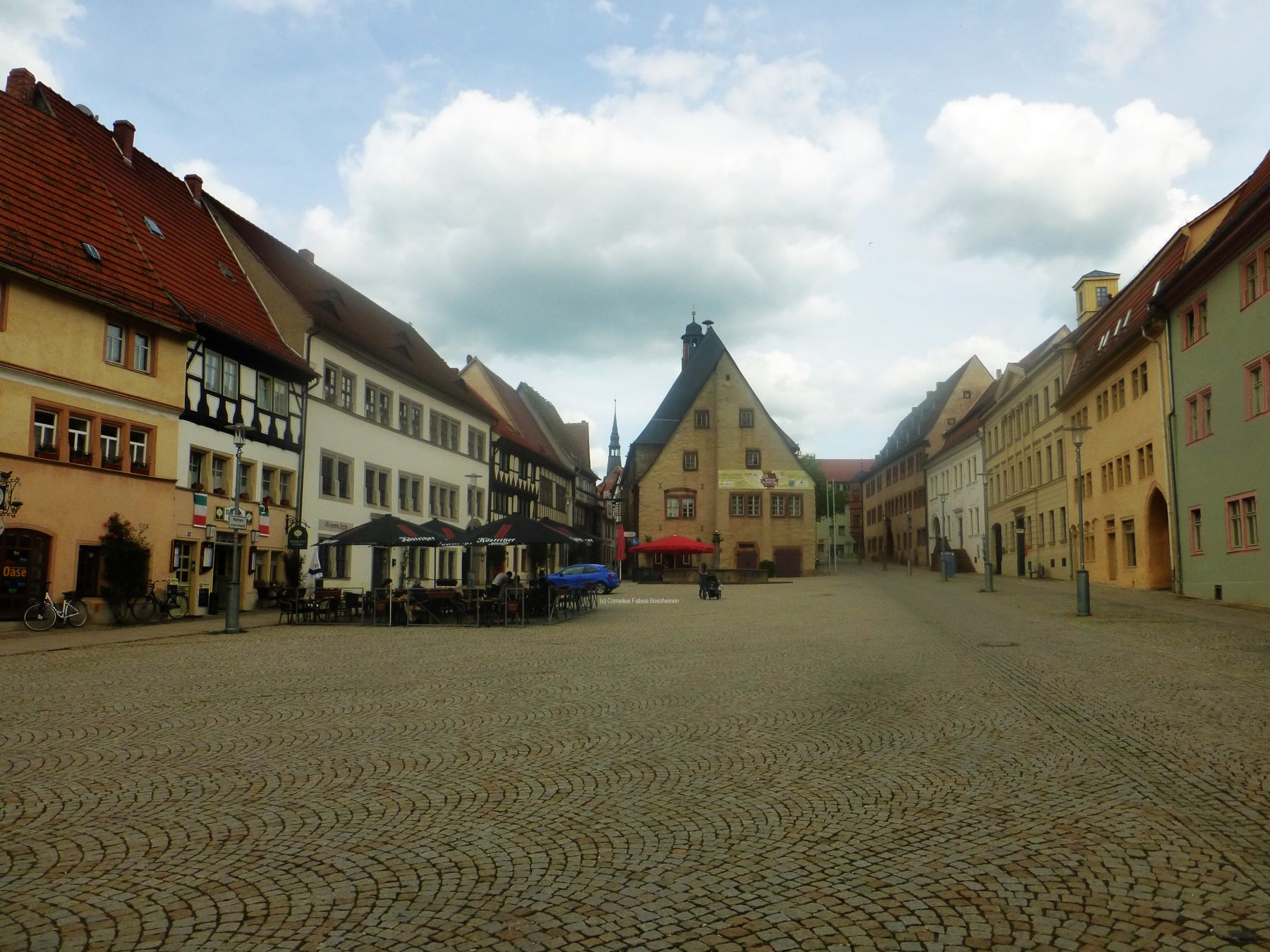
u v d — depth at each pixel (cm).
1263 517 2528
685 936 458
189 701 1179
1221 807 662
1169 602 2820
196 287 2997
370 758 854
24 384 2250
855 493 12794
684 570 5919
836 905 493
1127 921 468
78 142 2777
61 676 1423
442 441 4697
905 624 2219
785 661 1547
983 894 506
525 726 1005
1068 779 749
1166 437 3216
